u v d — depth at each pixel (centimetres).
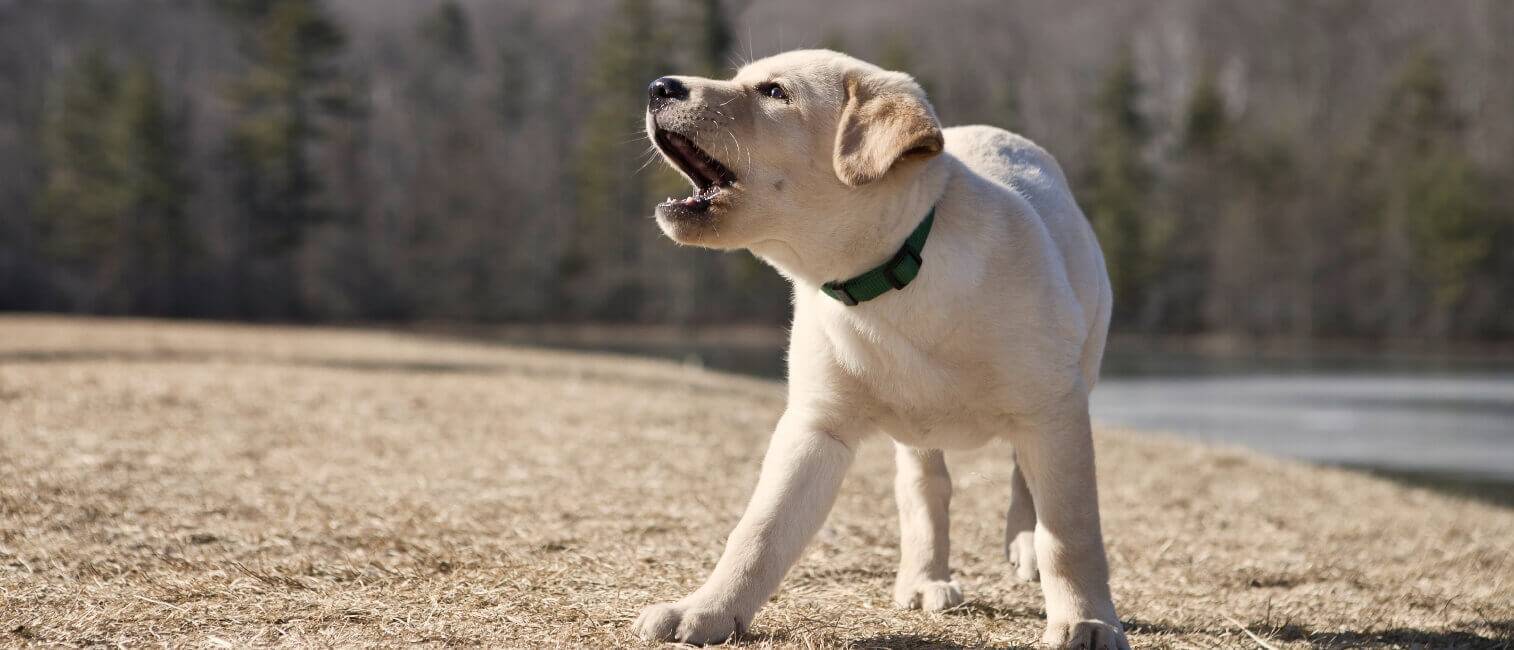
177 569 396
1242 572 476
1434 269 4791
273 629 331
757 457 680
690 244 327
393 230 5434
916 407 336
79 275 4903
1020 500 445
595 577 402
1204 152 5388
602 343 3856
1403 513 664
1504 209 4875
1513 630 397
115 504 472
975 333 322
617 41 5041
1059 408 332
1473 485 972
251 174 5075
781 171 319
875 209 317
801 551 340
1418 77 5484
